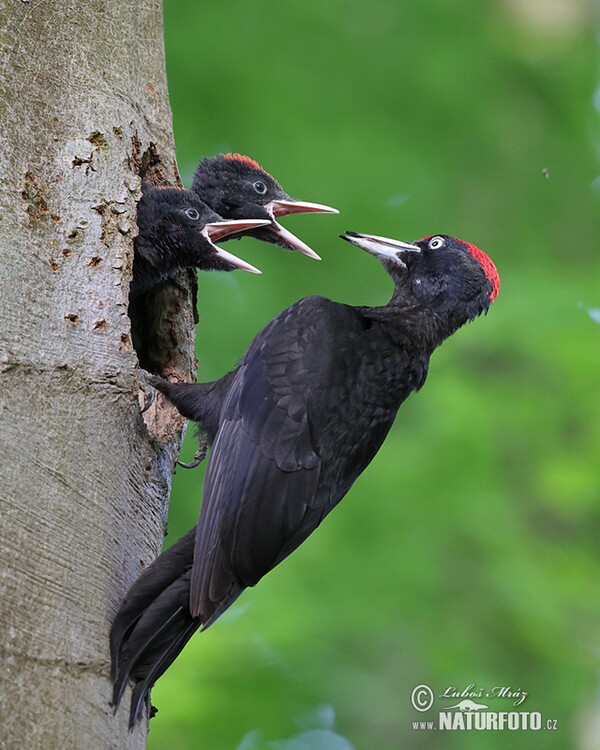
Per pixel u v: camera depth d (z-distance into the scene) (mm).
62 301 6152
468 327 12438
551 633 11172
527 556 11562
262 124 12570
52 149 6668
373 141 12734
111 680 5363
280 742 10289
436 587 11297
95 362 6059
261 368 6793
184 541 6078
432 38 13352
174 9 12844
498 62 13531
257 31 12867
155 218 8055
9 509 5277
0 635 4969
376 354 7195
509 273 13000
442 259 8094
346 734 10672
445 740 10914
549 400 12141
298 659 10617
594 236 13312
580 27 13891
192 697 9812
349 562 11305
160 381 7301
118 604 5637
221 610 6051
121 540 5840
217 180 10172
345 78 12945
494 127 13273
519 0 13781
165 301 8344
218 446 6621
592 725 10977
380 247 8320
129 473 6102
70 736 5008
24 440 5527
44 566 5293
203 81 12602
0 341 5703
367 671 10766
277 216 10250
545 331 12312
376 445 7176
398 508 11594
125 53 7555
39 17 6965
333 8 13148
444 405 11969
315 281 12859
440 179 13047
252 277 12727
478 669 11008
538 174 13344
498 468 11945
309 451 6605
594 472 11734
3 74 6625
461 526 11547
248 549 6273
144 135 7598
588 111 13852
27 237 6164
